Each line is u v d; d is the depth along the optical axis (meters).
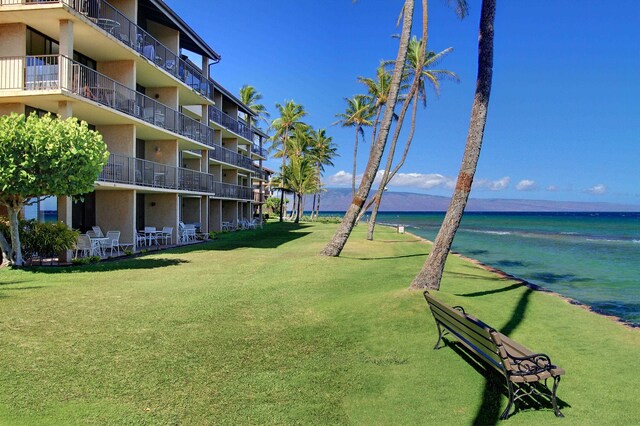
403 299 8.49
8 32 15.17
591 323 8.33
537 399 4.91
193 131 27.00
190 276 12.33
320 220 70.38
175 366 5.55
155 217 23.69
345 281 11.82
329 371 5.59
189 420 4.24
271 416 4.40
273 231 37.38
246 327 7.39
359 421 4.38
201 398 4.71
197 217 30.16
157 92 25.05
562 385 5.31
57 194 12.13
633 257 24.17
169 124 23.94
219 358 5.92
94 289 10.02
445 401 4.84
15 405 4.35
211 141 30.48
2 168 10.95
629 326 8.19
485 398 4.91
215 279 11.88
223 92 36.62
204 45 28.30
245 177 48.03
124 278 11.67
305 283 11.46
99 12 17.67
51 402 4.45
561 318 8.69
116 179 18.34
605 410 4.66
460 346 6.52
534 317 8.67
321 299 9.60
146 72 21.97
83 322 7.27
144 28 23.97
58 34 16.28
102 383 4.95
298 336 6.97
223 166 38.38
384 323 7.51
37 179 11.41
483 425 4.34
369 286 11.12
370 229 28.56
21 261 12.88
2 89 14.44
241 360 5.88
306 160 58.84
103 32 16.59
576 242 35.91
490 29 9.40
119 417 4.22
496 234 47.47
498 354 4.56
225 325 7.47
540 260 22.62
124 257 16.84
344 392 5.02
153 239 23.42
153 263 15.05
